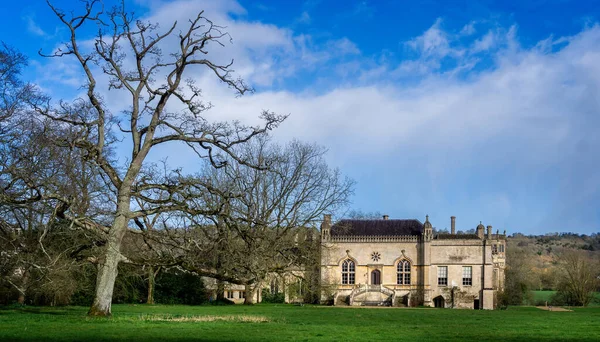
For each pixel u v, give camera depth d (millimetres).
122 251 46188
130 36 33844
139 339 22703
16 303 50406
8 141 35281
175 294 71375
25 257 36719
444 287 97562
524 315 52562
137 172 33125
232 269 37500
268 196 62375
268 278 57562
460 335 27688
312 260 63031
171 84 34406
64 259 36844
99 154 32938
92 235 32500
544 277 167375
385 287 97062
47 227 32719
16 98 38031
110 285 32344
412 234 100438
